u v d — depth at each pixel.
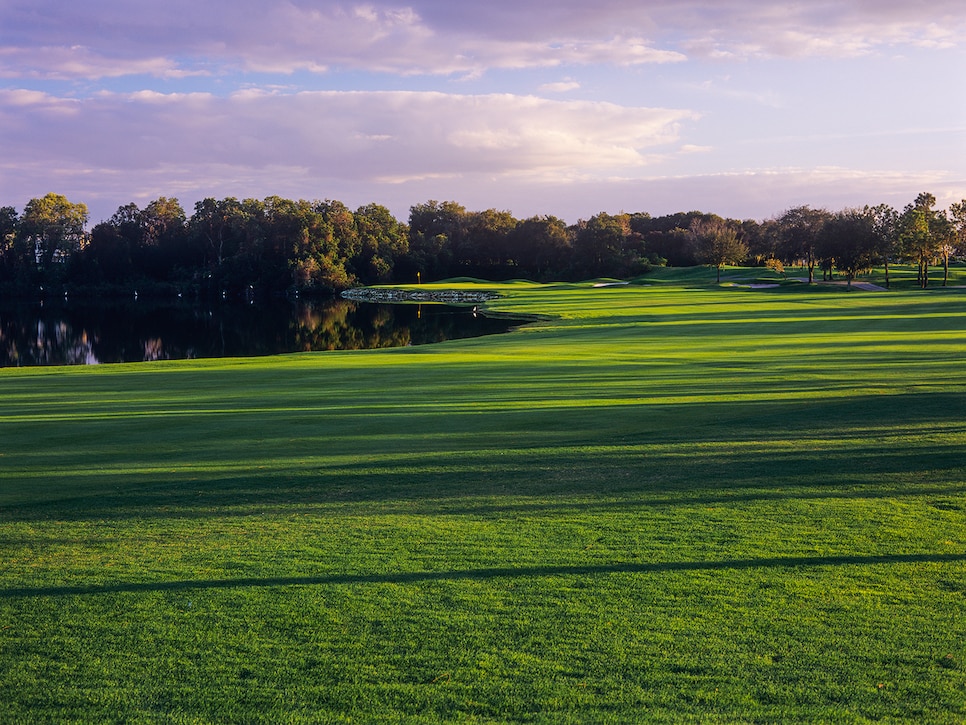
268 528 10.55
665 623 7.50
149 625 7.58
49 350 59.94
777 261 133.88
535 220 176.75
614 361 32.06
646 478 12.75
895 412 18.08
